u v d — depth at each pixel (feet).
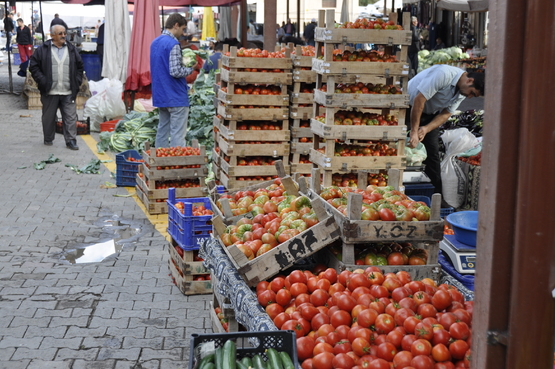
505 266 6.61
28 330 15.81
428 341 9.73
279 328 11.16
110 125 42.98
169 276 19.86
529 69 6.15
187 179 27.71
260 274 12.78
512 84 6.31
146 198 27.25
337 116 21.94
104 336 15.66
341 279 11.81
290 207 14.74
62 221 25.43
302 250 12.94
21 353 14.66
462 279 14.60
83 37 113.70
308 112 26.66
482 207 6.81
